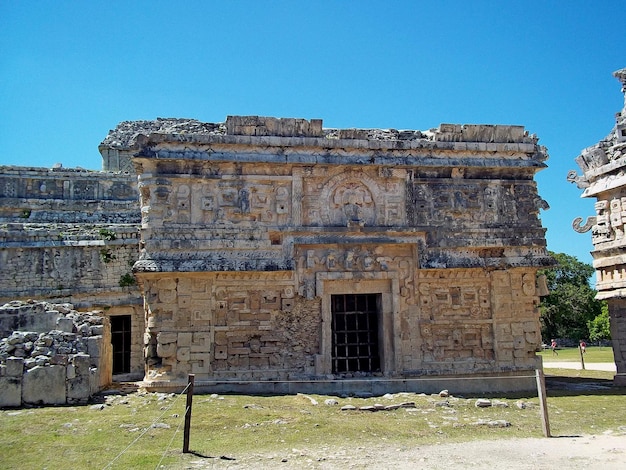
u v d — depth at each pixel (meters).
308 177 18.80
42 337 15.45
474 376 18.62
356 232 18.61
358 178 19.06
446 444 11.16
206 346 17.38
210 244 17.72
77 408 14.31
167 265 17.23
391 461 9.89
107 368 18.75
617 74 21.25
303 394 16.62
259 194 18.39
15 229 27.12
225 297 17.78
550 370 26.45
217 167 18.28
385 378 18.11
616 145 20.38
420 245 18.95
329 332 18.20
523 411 14.79
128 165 36.53
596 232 21.09
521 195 20.02
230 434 12.07
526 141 20.22
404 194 19.23
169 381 16.94
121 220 30.91
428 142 19.34
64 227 28.20
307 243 18.28
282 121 18.80
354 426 12.73
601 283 20.95
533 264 19.50
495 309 19.27
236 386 17.22
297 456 10.30
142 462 9.91
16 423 12.63
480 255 19.47
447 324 18.94
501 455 10.16
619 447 10.55
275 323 18.00
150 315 17.34
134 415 13.59
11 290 26.16
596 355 38.56
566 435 11.97
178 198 17.97
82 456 10.34
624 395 17.39
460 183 19.62
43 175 31.78
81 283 26.89
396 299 18.72
